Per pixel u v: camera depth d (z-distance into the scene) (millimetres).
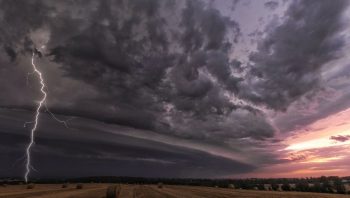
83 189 52656
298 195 45406
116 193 34281
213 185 89812
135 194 40531
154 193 43656
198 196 38594
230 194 43906
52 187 60094
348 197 41094
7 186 61812
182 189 59219
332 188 63531
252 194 45375
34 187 56625
